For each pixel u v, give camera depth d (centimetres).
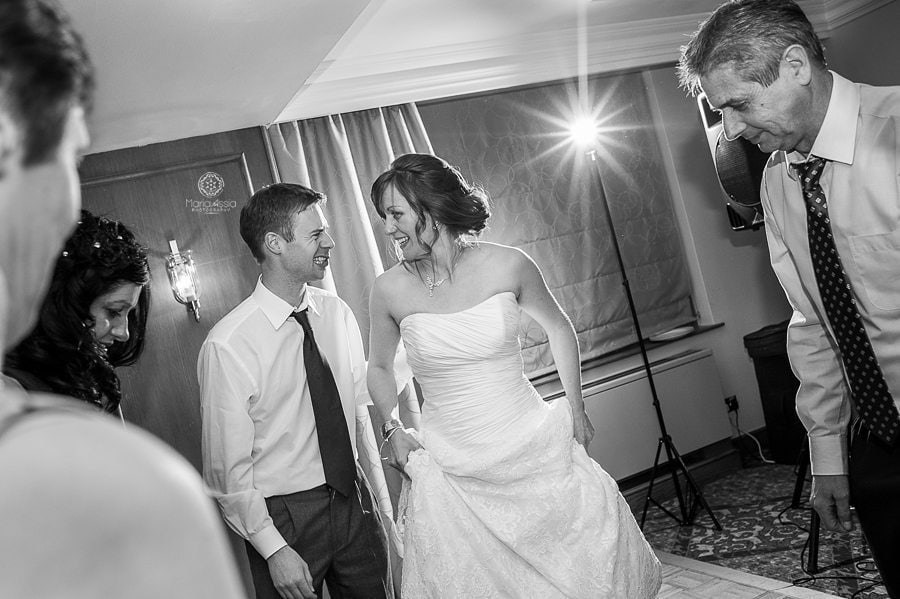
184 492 43
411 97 475
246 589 336
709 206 586
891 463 190
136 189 372
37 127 44
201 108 340
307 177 436
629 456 523
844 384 207
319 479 255
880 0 559
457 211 235
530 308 250
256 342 253
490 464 229
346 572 257
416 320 239
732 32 179
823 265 193
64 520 38
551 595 224
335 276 448
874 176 180
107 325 180
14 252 46
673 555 426
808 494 474
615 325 549
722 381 579
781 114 182
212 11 238
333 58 427
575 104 546
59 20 46
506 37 495
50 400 45
